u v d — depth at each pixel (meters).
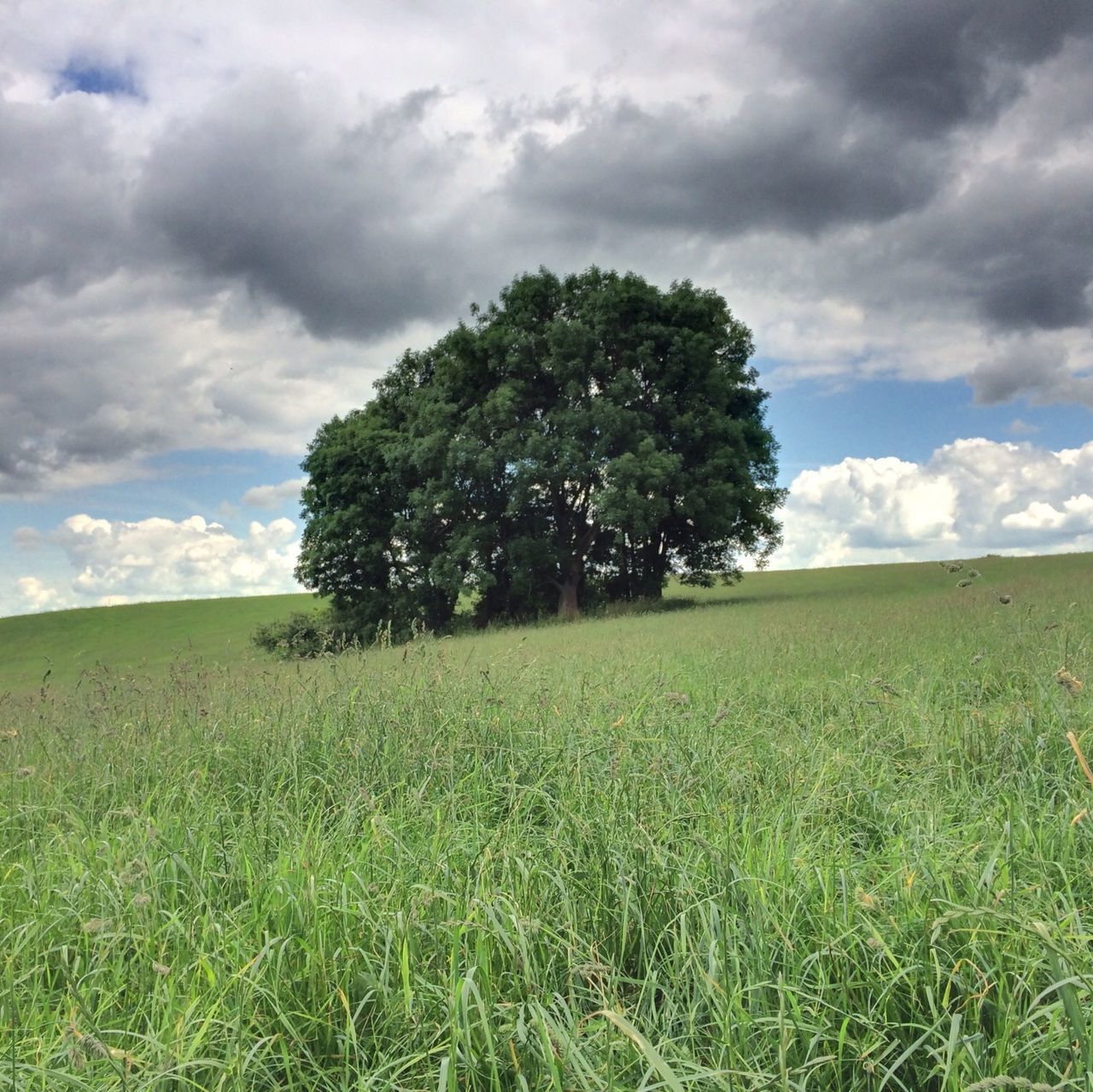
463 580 43.75
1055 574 34.34
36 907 4.93
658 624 27.69
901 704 8.37
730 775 6.21
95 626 73.88
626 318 45.06
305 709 8.84
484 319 48.94
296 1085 3.42
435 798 6.41
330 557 48.28
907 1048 3.24
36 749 9.26
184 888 4.98
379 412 53.06
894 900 4.10
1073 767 6.08
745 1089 2.97
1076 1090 2.78
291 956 4.04
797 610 27.53
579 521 46.28
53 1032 3.67
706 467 43.38
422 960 4.01
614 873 4.61
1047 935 2.97
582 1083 2.94
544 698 8.61
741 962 3.75
